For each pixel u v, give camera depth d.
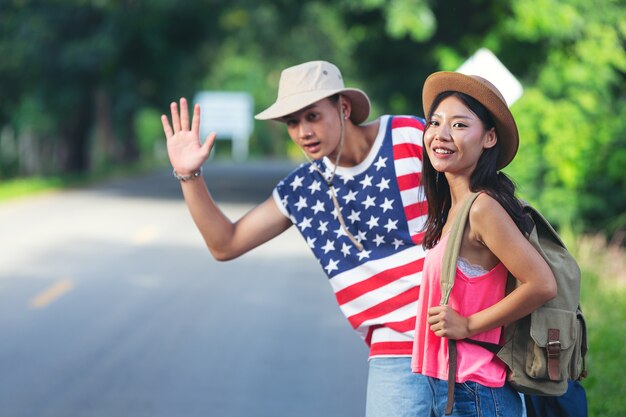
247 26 62.91
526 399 4.18
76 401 7.89
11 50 37.31
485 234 3.71
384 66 26.17
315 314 11.77
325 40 65.50
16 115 44.12
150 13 39.00
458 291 3.78
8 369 8.91
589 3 19.09
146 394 8.12
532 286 3.64
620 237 16.91
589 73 18.72
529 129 17.03
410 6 21.52
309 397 8.12
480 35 22.05
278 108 4.38
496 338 3.79
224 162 77.62
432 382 3.95
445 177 4.01
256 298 12.83
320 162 4.66
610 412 7.14
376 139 4.57
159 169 62.78
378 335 4.59
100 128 52.72
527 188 17.17
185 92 50.84
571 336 3.68
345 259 4.64
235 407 7.80
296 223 4.71
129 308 11.97
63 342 10.04
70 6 37.25
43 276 14.41
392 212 4.55
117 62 41.00
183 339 10.25
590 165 16.77
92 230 20.77
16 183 36.44
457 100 3.78
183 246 18.22
